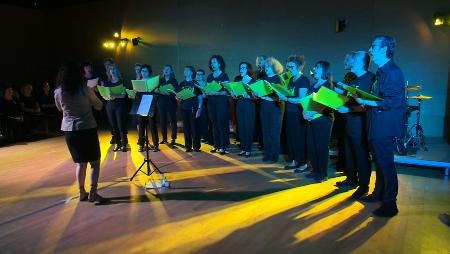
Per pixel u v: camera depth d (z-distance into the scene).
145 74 5.54
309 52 6.69
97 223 3.07
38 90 9.38
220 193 3.78
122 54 9.52
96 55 10.05
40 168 4.95
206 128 6.29
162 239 2.75
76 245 2.69
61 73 3.26
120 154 5.69
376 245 2.58
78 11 10.09
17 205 3.54
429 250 2.50
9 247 2.68
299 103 4.25
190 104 5.58
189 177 4.38
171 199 3.62
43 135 7.70
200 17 8.01
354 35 6.17
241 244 2.65
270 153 5.08
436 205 3.31
